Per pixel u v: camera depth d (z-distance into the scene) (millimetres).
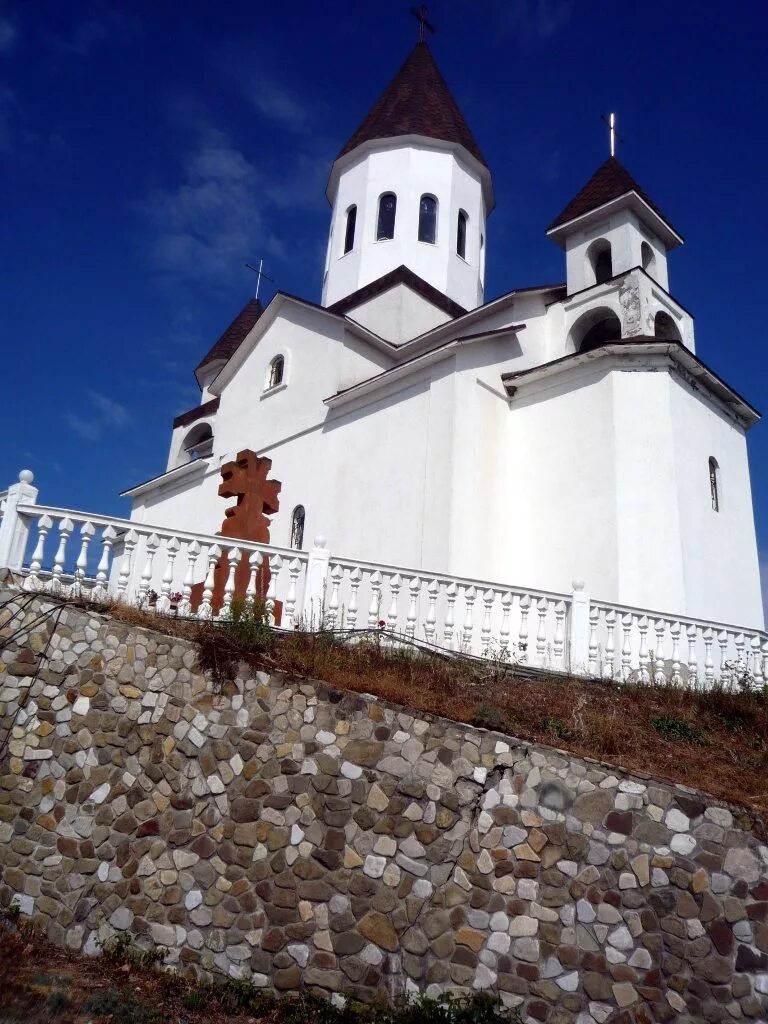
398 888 6660
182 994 6539
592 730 7855
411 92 27031
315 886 6812
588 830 6633
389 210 25453
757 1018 5875
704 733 8570
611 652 10352
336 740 7324
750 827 6520
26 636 8602
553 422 16391
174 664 8070
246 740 7551
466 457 15711
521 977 6207
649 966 6105
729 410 17812
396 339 21562
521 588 10453
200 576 13422
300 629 9141
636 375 15617
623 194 18469
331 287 25703
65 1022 5727
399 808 6953
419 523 15711
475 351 16625
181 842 7328
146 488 26000
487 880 6578
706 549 15344
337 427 18812
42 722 8203
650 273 19406
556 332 18484
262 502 12031
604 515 14961
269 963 6652
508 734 7344
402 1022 5961
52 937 7266
